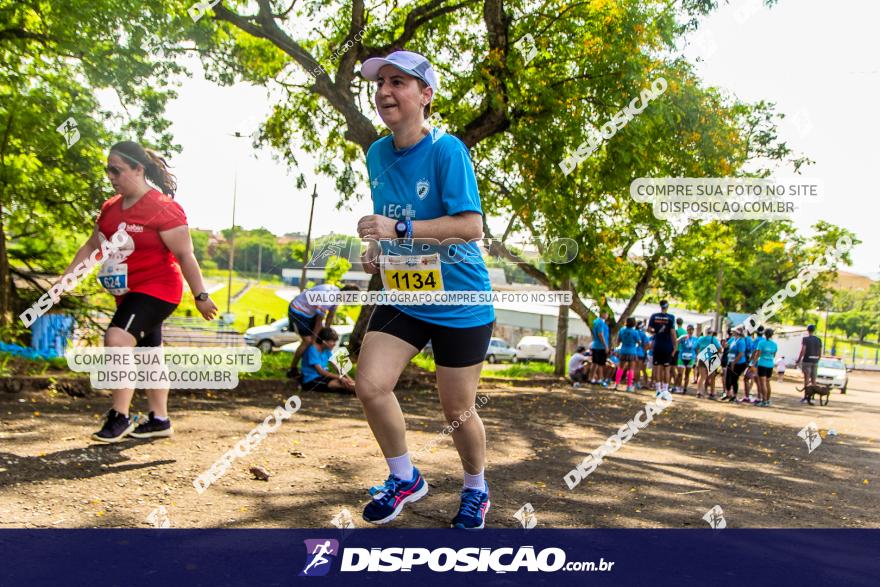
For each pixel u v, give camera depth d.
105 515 2.98
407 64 2.77
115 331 4.31
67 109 9.55
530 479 4.26
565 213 12.23
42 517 2.90
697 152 13.46
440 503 3.50
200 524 2.94
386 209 2.97
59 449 4.12
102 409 5.69
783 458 6.20
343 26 12.88
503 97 11.60
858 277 61.66
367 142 11.62
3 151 9.79
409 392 9.84
